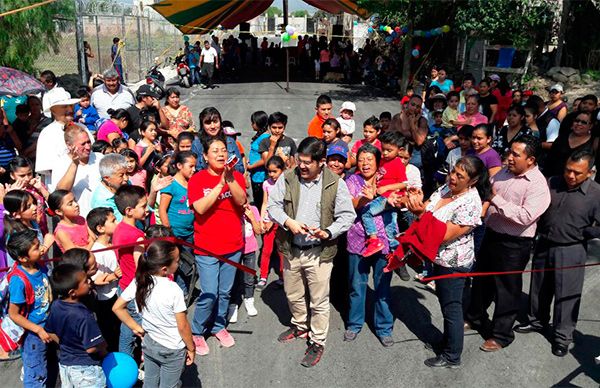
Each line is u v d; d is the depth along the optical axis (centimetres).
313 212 429
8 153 739
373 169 454
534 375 444
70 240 441
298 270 445
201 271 452
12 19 1357
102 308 429
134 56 2391
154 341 357
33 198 452
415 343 490
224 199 439
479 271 491
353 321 489
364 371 448
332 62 2498
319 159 412
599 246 697
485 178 424
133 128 769
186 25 2428
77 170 523
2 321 407
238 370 448
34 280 384
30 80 756
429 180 745
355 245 465
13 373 448
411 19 1880
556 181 462
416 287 602
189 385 427
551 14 1680
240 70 2808
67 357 359
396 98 1998
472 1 1750
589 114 623
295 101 1897
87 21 2295
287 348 481
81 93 832
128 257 417
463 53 2033
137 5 2244
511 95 1036
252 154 655
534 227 448
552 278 479
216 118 565
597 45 1700
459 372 447
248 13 2588
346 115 713
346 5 2288
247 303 536
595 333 508
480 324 511
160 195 491
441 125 834
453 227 408
